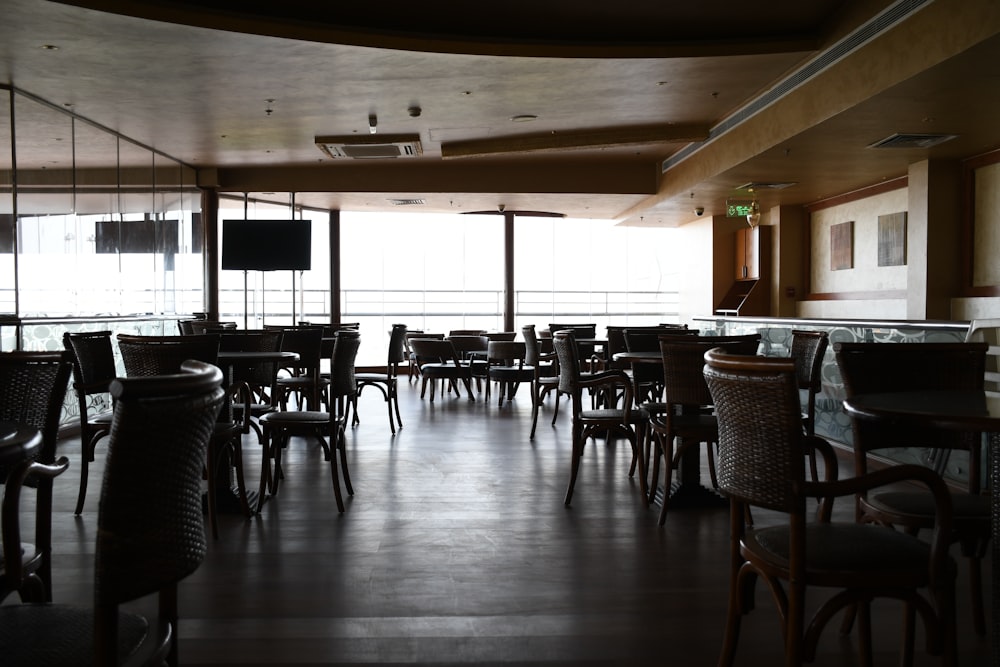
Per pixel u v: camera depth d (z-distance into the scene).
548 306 18.00
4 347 6.02
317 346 6.29
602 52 6.21
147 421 1.28
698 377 3.68
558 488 4.62
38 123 7.30
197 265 10.98
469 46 6.06
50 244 7.49
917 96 5.75
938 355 2.70
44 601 1.93
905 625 2.13
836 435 5.68
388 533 3.65
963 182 8.28
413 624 2.57
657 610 2.70
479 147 9.48
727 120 8.47
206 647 2.39
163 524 1.35
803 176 9.27
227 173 11.06
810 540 1.91
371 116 8.06
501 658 2.32
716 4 5.89
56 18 5.20
